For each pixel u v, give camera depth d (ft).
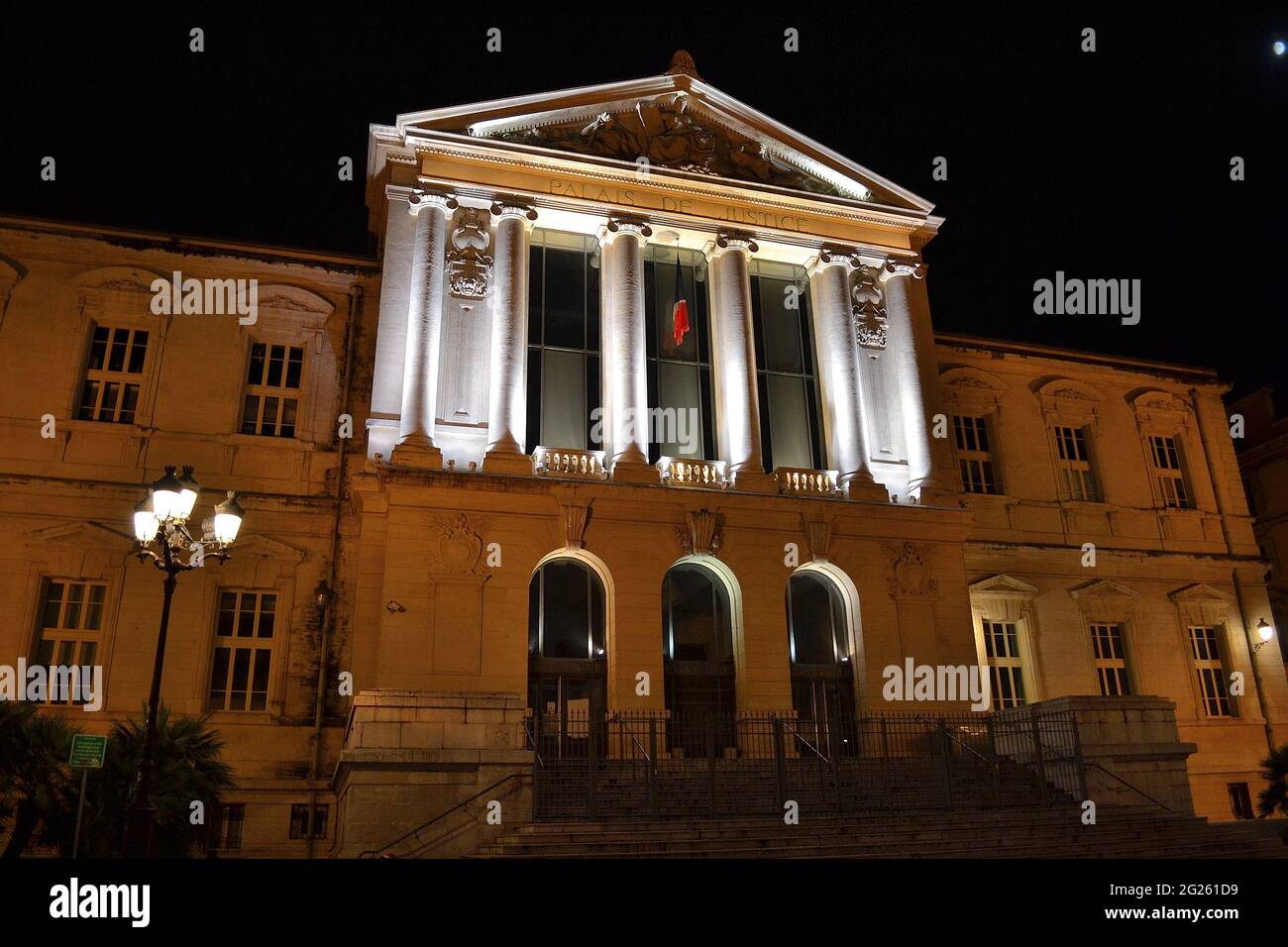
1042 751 64.54
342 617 74.18
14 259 76.84
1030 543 93.50
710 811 52.34
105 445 74.54
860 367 85.35
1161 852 53.31
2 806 47.44
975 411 97.50
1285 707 95.86
